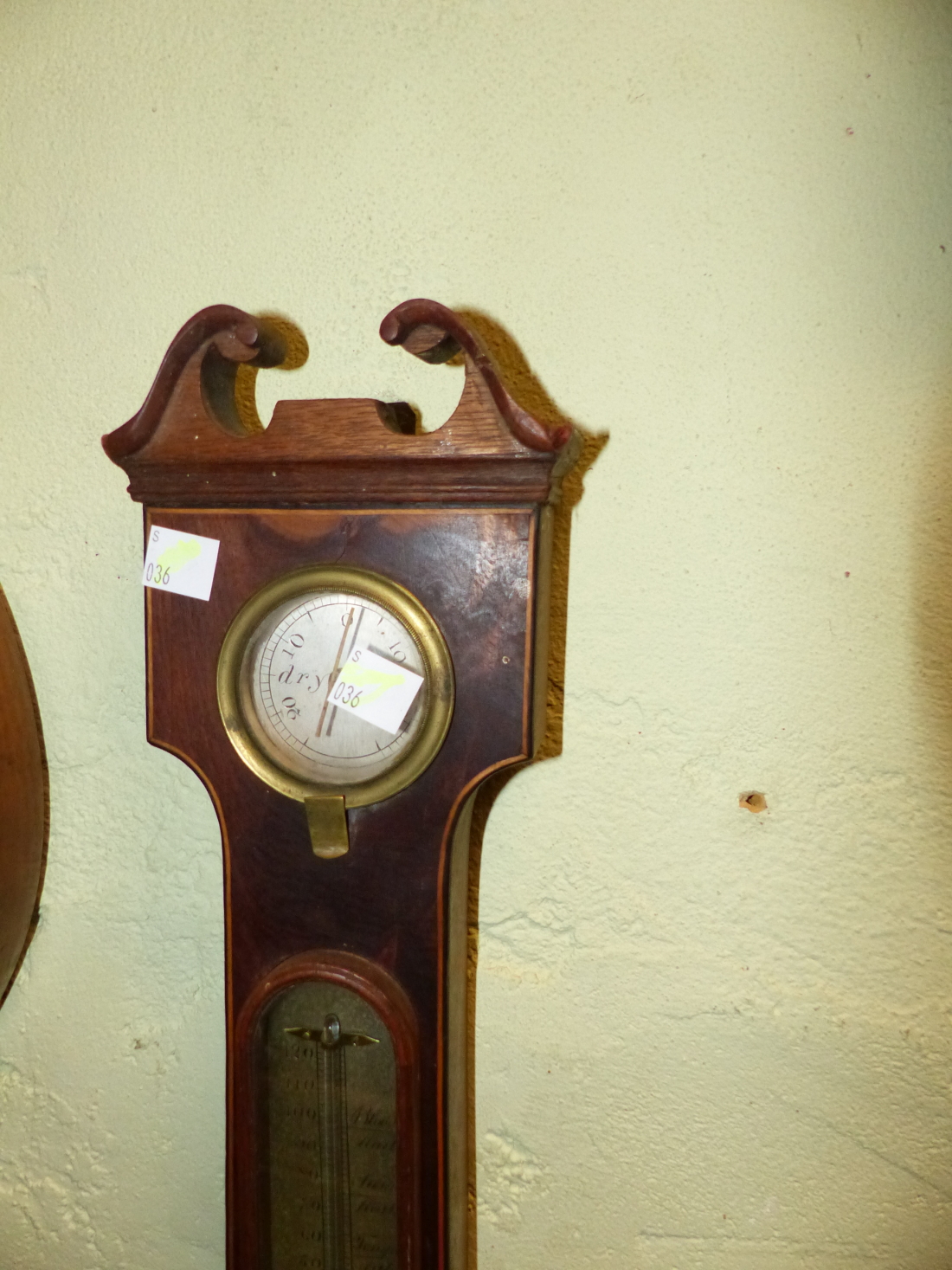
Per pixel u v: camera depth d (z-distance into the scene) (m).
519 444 0.63
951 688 0.69
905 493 0.69
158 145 0.79
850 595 0.71
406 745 0.67
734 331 0.71
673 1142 0.76
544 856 0.77
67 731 0.84
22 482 0.83
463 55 0.73
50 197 0.81
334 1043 0.69
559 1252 0.79
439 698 0.65
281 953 0.69
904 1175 0.73
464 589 0.65
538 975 0.78
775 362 0.70
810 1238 0.75
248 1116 0.70
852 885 0.72
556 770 0.76
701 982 0.75
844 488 0.70
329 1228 0.71
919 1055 0.72
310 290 0.77
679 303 0.71
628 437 0.73
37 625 0.84
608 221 0.72
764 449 0.71
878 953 0.72
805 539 0.71
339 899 0.68
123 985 0.85
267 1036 0.71
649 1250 0.77
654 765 0.75
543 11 0.72
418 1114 0.68
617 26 0.71
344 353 0.77
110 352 0.81
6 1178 0.87
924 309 0.68
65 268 0.81
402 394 0.76
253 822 0.69
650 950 0.76
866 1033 0.73
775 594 0.72
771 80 0.69
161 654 0.70
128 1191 0.86
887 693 0.70
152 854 0.84
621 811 0.75
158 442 0.68
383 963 0.68
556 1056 0.78
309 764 0.68
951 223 0.67
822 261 0.69
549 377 0.74
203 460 0.67
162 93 0.78
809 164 0.69
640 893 0.76
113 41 0.79
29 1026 0.86
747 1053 0.75
